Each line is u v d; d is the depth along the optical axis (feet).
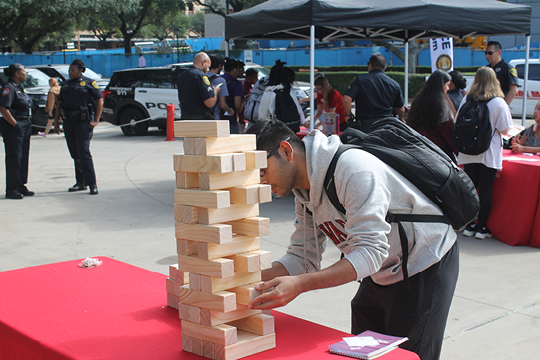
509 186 15.25
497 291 11.85
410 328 5.50
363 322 6.28
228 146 4.20
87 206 20.39
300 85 47.67
